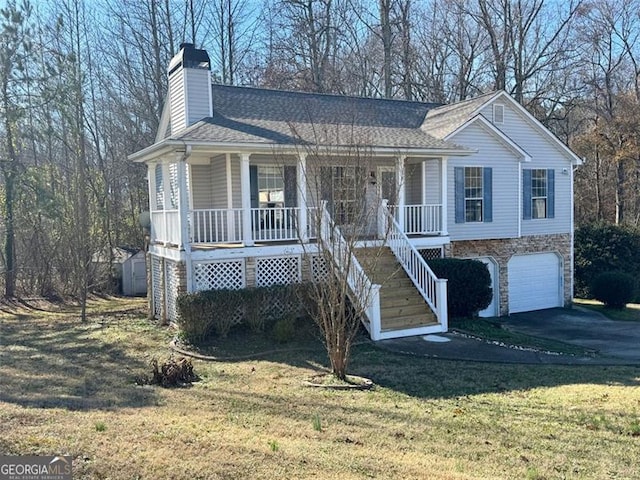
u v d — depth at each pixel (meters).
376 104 19.28
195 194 16.14
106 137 29.84
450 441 5.93
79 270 18.16
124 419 6.02
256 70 31.95
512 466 5.21
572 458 5.47
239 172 15.02
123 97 29.94
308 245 13.62
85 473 4.27
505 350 11.50
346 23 31.31
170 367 8.68
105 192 26.09
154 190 16.12
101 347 11.98
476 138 17.31
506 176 17.94
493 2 30.95
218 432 5.71
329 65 30.98
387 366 9.93
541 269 19.22
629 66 31.94
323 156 11.62
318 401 7.54
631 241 21.64
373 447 5.60
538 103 31.09
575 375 9.54
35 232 21.97
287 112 16.52
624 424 6.63
